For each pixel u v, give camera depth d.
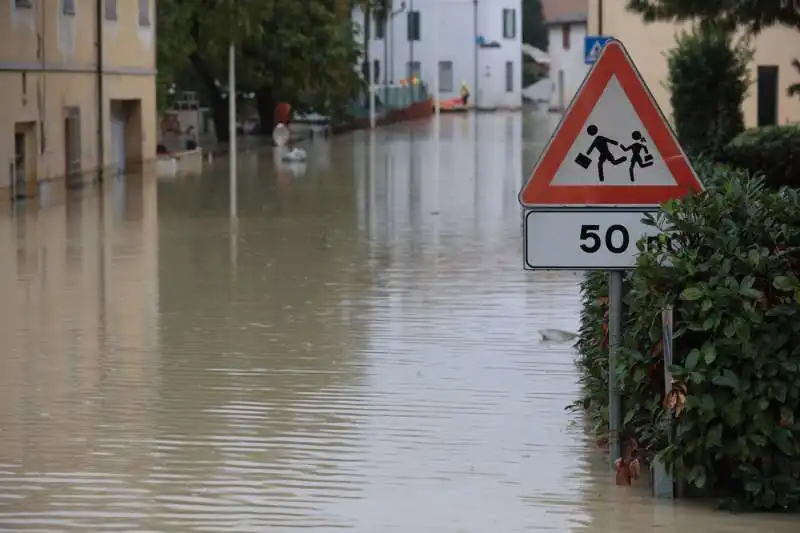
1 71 69.12
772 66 93.06
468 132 162.62
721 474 18.92
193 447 21.92
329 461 21.06
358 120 172.25
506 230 56.25
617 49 19.09
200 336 31.94
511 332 32.41
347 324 33.53
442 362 28.80
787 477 18.11
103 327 33.19
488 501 18.92
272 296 38.06
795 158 59.28
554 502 18.86
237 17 115.06
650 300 18.83
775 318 17.97
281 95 135.00
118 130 93.62
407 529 17.72
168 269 43.84
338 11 139.62
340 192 76.56
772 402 17.94
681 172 19.16
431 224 58.72
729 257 18.36
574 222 19.27
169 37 112.44
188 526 17.88
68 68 80.69
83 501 18.98
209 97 133.62
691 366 17.97
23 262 45.62
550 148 19.19
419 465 20.81
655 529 17.61
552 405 24.78
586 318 24.73
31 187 74.12
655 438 18.75
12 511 18.53
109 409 24.59
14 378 27.33
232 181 85.50
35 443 22.22
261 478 20.14
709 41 73.06
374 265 44.88
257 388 26.30
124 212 64.31
